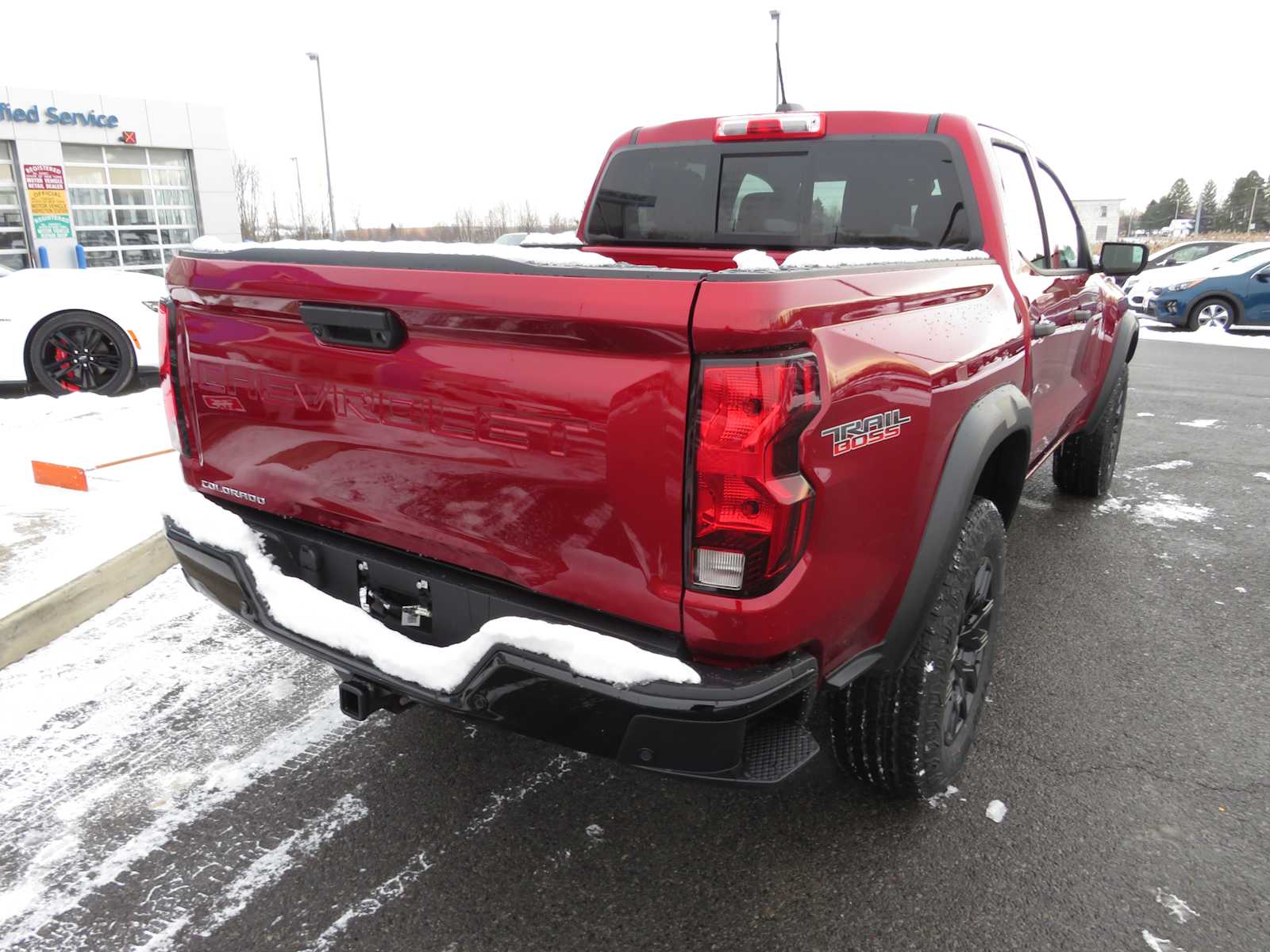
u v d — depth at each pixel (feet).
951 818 8.09
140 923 6.77
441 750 9.09
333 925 6.78
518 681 5.89
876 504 6.25
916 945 6.64
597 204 13.03
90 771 8.57
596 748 5.87
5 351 23.54
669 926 6.80
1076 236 13.82
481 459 6.09
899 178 10.47
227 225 71.41
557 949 6.57
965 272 8.19
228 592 7.59
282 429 7.24
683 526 5.41
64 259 61.05
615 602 5.82
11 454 17.49
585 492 5.70
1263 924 6.85
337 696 10.07
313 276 6.47
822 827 7.96
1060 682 10.62
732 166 11.58
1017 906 7.02
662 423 5.31
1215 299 50.44
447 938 6.66
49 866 7.32
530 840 7.76
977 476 7.45
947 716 8.19
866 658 6.77
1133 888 7.23
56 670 10.43
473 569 6.47
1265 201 447.83
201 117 68.03
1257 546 15.43
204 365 7.70
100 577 11.90
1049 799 8.38
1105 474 17.81
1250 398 30.55
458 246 6.73
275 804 8.17
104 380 25.02
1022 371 9.71
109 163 63.26
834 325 5.66
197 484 8.25
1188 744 9.34
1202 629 12.12
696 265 10.94
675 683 5.48
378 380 6.46
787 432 5.27
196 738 9.18
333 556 7.22
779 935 6.72
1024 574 14.02
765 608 5.43
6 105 57.00
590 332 5.40
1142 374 36.32
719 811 8.18
